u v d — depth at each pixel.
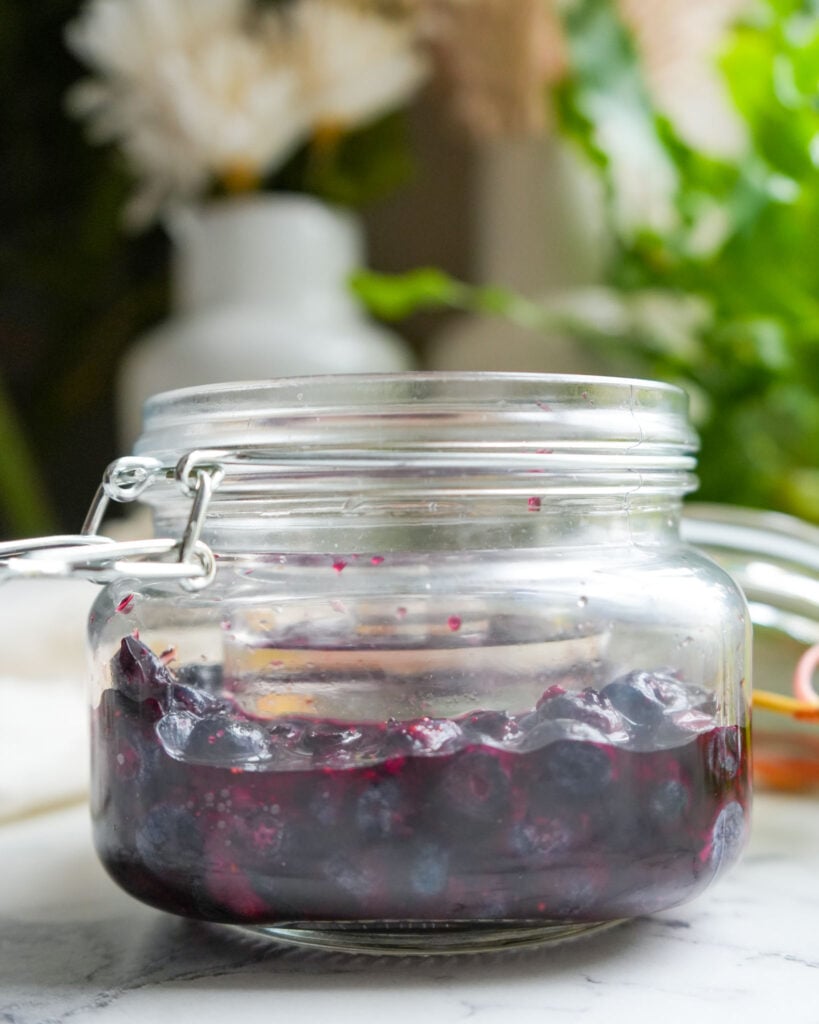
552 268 0.65
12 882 0.33
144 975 0.28
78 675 0.45
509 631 0.28
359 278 0.58
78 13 0.71
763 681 0.38
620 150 0.59
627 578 0.28
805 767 0.38
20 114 0.73
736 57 0.57
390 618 0.28
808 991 0.27
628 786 0.27
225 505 0.28
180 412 0.29
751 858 0.34
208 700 0.28
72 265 0.74
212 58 0.60
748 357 0.56
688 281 0.60
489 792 0.26
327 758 0.27
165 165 0.63
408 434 0.27
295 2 0.71
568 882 0.27
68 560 0.26
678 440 0.30
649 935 0.29
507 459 0.28
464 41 0.61
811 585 0.39
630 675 0.28
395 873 0.26
